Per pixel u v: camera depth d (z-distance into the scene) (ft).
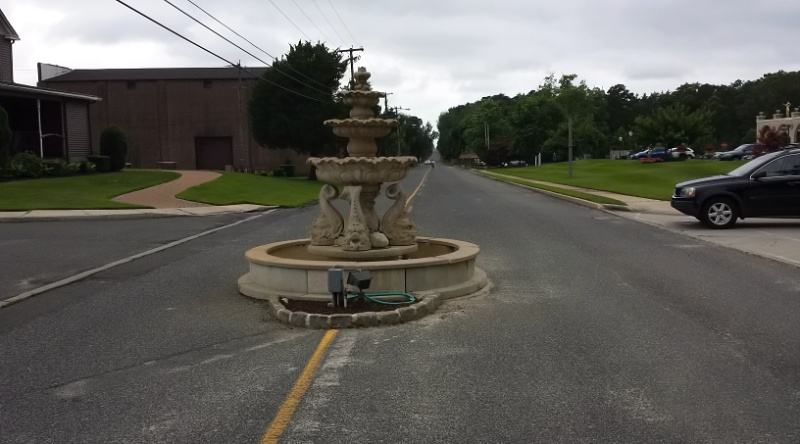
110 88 186.09
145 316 25.94
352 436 14.58
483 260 38.78
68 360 20.35
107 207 73.67
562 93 277.64
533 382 17.89
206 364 19.83
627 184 123.65
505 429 14.87
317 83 150.61
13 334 23.44
